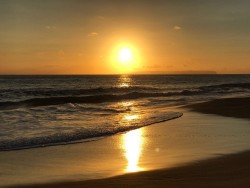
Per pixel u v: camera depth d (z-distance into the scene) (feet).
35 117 61.82
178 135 46.80
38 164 31.78
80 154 35.86
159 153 36.09
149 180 25.80
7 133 46.14
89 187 24.45
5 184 25.63
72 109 76.74
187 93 152.87
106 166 31.04
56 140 42.52
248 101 98.78
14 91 140.87
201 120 62.49
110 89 164.96
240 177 25.64
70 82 316.19
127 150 37.81
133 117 65.57
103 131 48.93
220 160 32.12
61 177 27.45
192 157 33.78
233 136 45.70
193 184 24.09
